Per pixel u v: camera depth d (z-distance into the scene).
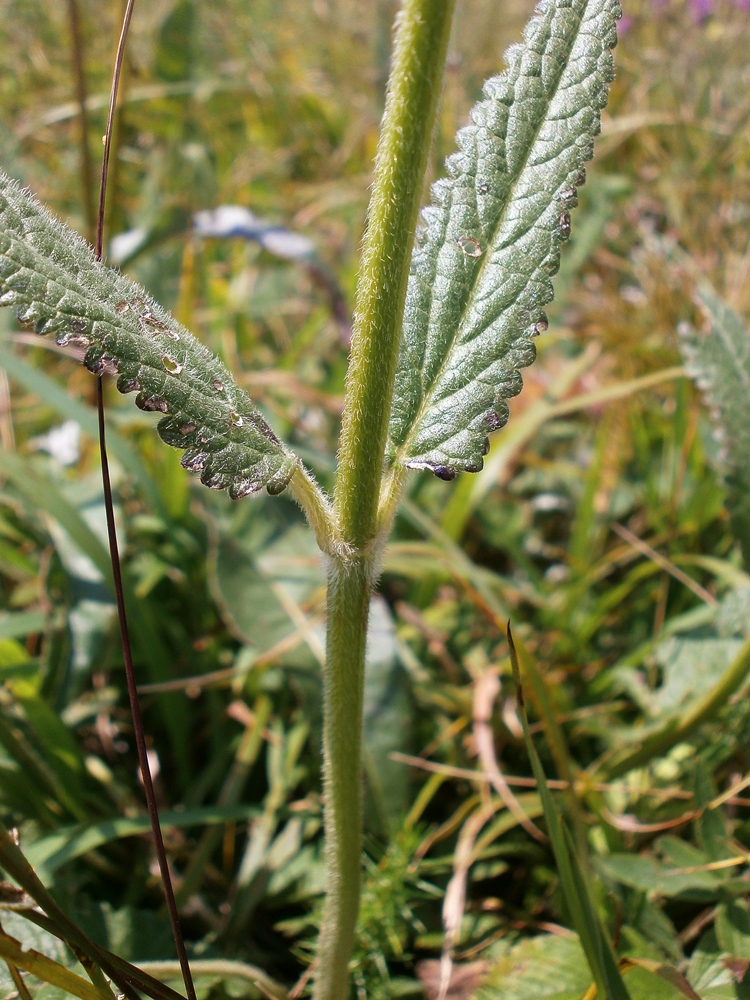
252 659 0.20
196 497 0.24
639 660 0.21
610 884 0.16
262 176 0.39
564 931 0.16
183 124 0.40
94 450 0.25
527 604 0.24
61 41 0.40
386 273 0.11
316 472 0.25
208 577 0.22
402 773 0.18
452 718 0.21
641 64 0.36
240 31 0.44
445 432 0.12
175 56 0.40
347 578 0.12
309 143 0.41
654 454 0.27
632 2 0.37
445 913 0.16
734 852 0.16
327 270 0.28
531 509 0.27
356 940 0.16
